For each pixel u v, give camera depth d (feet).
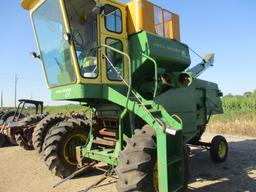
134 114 16.61
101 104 19.03
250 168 22.56
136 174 12.40
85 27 17.39
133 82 19.40
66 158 20.30
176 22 22.41
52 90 19.17
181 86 20.74
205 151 29.66
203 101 23.72
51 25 18.28
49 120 26.20
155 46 18.98
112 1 18.24
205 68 26.02
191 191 17.02
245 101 76.18
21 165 24.93
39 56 20.22
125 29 18.86
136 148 12.92
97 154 17.95
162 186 12.78
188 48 23.17
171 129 13.08
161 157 12.95
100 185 18.26
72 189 17.76
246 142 35.63
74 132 20.84
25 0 19.67
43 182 19.60
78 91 16.48
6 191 17.97
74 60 16.49
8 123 33.91
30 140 31.68
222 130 45.91
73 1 16.96
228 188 17.60
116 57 18.07
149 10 19.53
